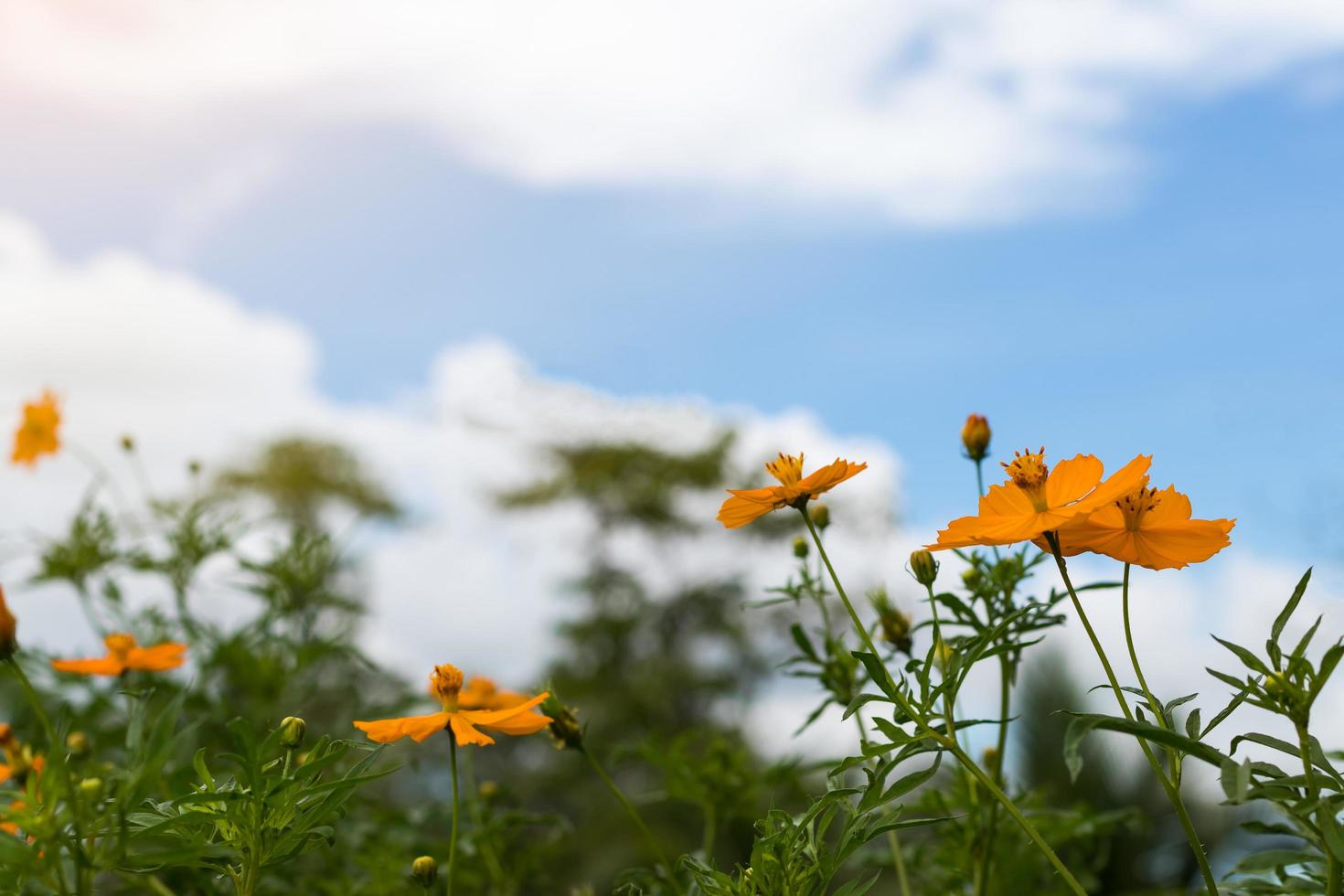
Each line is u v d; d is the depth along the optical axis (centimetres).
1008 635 73
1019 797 89
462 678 68
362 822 93
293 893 86
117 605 112
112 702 97
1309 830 57
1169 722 57
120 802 56
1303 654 56
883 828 61
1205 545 60
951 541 60
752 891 63
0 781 67
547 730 75
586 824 432
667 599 663
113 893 77
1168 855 178
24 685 58
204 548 118
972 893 85
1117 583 69
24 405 124
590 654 658
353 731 101
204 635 106
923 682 61
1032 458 61
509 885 96
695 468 714
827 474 65
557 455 757
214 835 62
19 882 58
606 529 718
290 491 687
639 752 91
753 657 627
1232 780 54
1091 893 97
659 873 78
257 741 59
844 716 60
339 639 109
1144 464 58
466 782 97
